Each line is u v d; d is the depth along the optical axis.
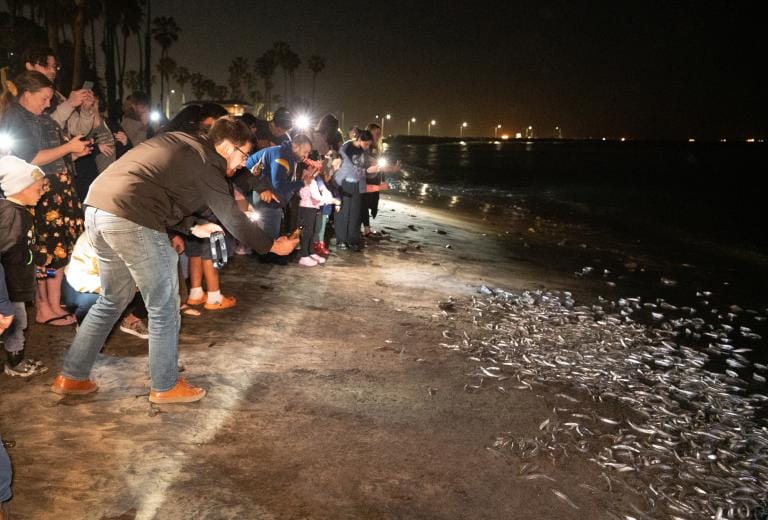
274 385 4.81
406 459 3.90
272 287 7.68
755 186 45.88
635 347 6.87
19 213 4.11
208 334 5.79
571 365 5.93
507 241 14.54
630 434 4.55
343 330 6.34
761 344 7.78
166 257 4.03
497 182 42.38
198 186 3.94
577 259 13.02
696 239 18.47
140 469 3.49
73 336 5.38
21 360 4.57
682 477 4.02
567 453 4.19
